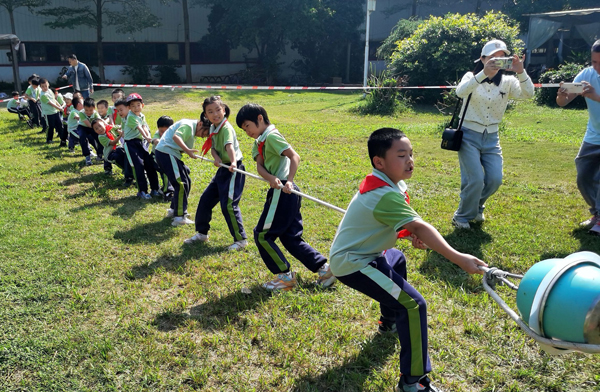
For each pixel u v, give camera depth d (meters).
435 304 3.44
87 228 5.06
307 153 8.95
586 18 19.64
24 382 2.69
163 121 5.80
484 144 4.84
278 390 2.62
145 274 4.02
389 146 2.41
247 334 3.11
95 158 8.65
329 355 2.90
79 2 26.42
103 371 2.76
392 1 30.95
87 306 3.47
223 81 30.00
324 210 5.59
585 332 1.71
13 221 5.23
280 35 27.19
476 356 2.88
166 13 28.53
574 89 4.50
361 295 3.59
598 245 4.49
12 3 23.30
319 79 29.05
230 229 4.53
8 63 25.28
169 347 2.99
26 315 3.35
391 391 2.59
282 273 3.70
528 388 2.62
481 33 16.72
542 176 7.05
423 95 16.97
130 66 27.67
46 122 10.83
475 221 5.17
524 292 1.89
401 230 2.54
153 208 5.84
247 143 9.84
